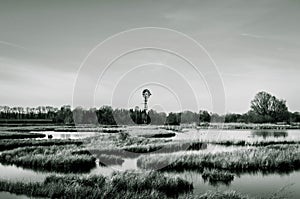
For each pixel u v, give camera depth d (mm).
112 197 10383
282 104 89938
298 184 13266
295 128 63562
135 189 11586
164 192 11633
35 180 13258
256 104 91062
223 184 13234
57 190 10758
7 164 17875
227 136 35656
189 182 12500
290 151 19828
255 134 42094
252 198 10867
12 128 53219
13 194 10734
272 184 13297
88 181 11969
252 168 16406
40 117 102188
